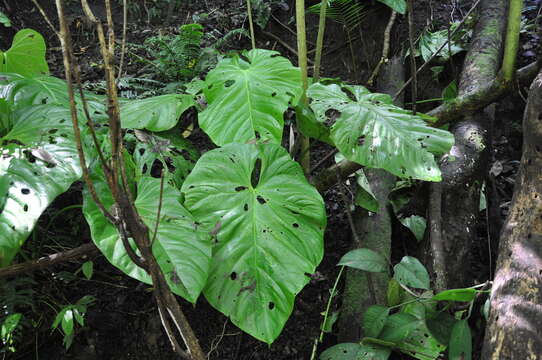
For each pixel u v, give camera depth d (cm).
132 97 289
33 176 172
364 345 200
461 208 239
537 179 174
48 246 234
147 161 218
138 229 125
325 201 281
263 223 188
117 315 228
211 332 230
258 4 351
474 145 250
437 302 212
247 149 202
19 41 246
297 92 220
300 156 243
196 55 307
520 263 167
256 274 180
